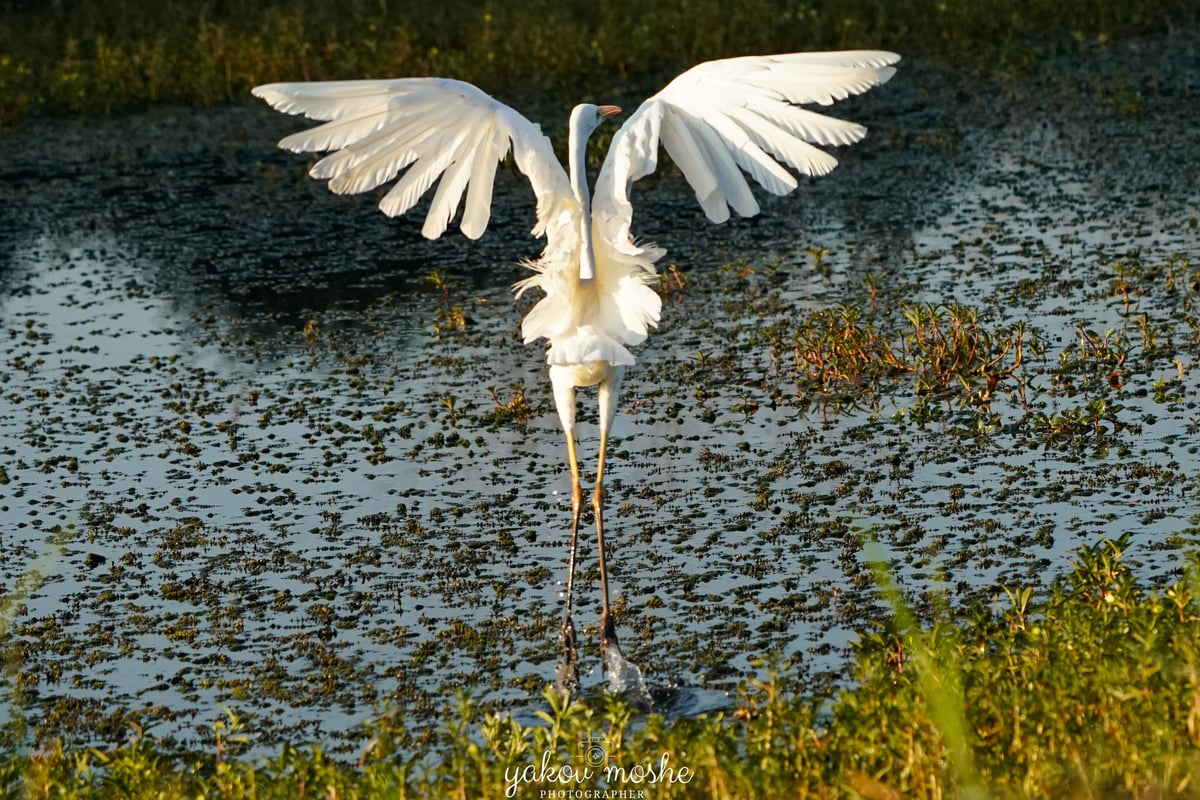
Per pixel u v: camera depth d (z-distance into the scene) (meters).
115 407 15.41
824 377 14.84
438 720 9.28
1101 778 6.89
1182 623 8.23
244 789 7.76
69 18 35.31
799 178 23.28
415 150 9.09
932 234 19.83
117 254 21.48
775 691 7.90
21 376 16.50
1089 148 23.61
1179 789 6.64
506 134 9.16
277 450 14.04
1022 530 11.22
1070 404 13.68
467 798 7.52
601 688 9.55
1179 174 21.73
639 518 12.07
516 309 18.05
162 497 13.07
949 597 10.21
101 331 18.06
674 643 10.02
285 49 30.88
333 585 11.25
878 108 27.31
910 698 7.68
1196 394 13.62
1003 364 14.83
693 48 30.52
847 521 11.66
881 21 31.38
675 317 17.28
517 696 9.55
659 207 22.30
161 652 10.41
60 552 12.07
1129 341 15.14
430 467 13.45
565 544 11.74
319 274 20.06
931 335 15.44
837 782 7.12
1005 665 8.22
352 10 34.19
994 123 25.66
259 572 11.54
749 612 10.38
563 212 9.30
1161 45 30.28
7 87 29.61
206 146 27.36
